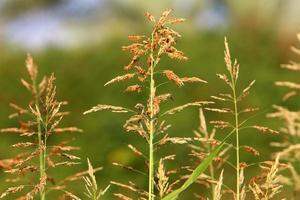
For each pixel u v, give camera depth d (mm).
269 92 11148
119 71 12875
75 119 9867
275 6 17719
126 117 9281
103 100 10930
